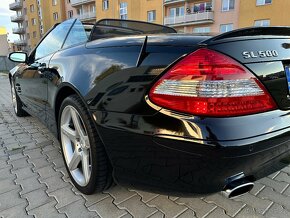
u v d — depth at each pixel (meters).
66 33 2.73
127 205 1.98
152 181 1.55
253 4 24.09
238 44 1.40
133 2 32.00
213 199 2.06
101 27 2.32
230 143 1.27
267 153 1.42
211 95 1.30
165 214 1.88
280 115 1.49
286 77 1.58
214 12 27.45
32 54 3.47
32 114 3.58
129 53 1.62
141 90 1.47
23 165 2.65
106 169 1.87
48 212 1.92
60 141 2.41
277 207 1.96
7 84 10.71
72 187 2.24
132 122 1.51
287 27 1.63
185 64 1.34
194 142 1.29
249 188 1.49
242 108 1.35
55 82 2.31
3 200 2.06
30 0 50.44
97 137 1.82
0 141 3.33
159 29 2.94
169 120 1.36
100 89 1.72
